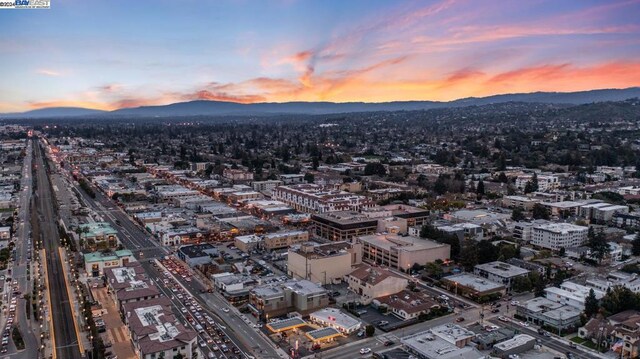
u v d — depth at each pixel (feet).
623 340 511.40
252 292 635.66
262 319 598.75
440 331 545.44
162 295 642.22
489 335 545.03
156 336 498.69
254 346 531.91
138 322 528.63
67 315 601.21
